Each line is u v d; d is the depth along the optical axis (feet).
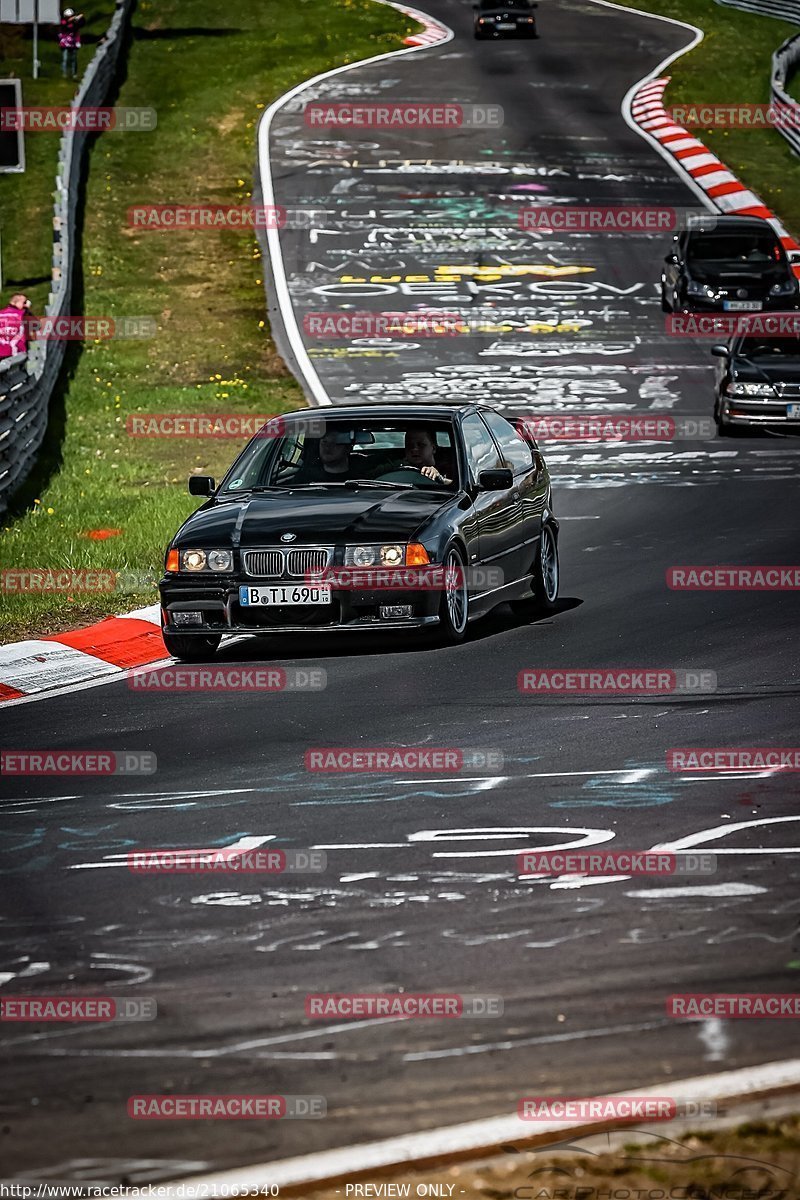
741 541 185.68
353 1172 47.83
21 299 260.21
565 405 285.84
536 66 613.93
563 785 93.20
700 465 238.68
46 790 96.17
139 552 172.14
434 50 639.35
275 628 132.26
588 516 207.62
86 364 318.65
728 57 627.46
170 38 631.15
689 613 148.25
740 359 263.49
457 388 298.97
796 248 413.18
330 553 131.75
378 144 510.58
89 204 445.37
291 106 549.13
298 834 85.10
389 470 143.84
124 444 253.65
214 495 145.28
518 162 493.36
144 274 392.88
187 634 133.80
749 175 489.26
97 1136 51.08
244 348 333.01
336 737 106.83
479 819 86.84
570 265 400.67
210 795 93.61
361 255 408.26
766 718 107.96
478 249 412.98
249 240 420.77
